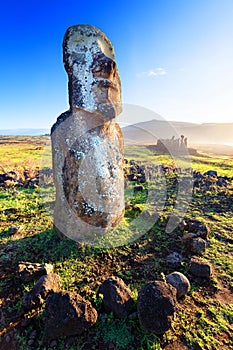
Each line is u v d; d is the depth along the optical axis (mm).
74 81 3939
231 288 3076
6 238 4191
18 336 2330
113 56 4461
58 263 3438
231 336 2391
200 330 2426
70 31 3947
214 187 7645
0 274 3207
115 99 4215
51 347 2215
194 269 3248
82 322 2236
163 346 2242
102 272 3299
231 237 4426
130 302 2523
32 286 2936
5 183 7910
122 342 2252
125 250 3871
